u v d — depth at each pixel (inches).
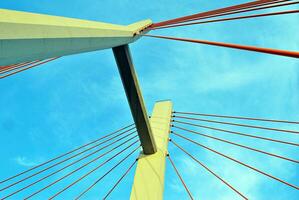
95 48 466.0
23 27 283.4
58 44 341.4
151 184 674.2
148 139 780.6
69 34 361.1
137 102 752.3
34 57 315.9
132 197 649.0
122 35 595.5
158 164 743.1
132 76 719.7
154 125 922.1
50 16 357.7
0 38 255.3
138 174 717.3
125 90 746.8
